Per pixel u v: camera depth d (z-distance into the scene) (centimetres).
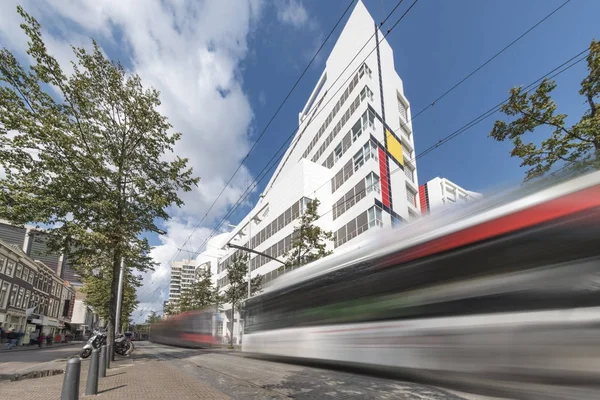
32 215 1188
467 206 602
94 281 3381
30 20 1185
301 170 3919
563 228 439
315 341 997
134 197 1428
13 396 671
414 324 654
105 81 1409
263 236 4759
